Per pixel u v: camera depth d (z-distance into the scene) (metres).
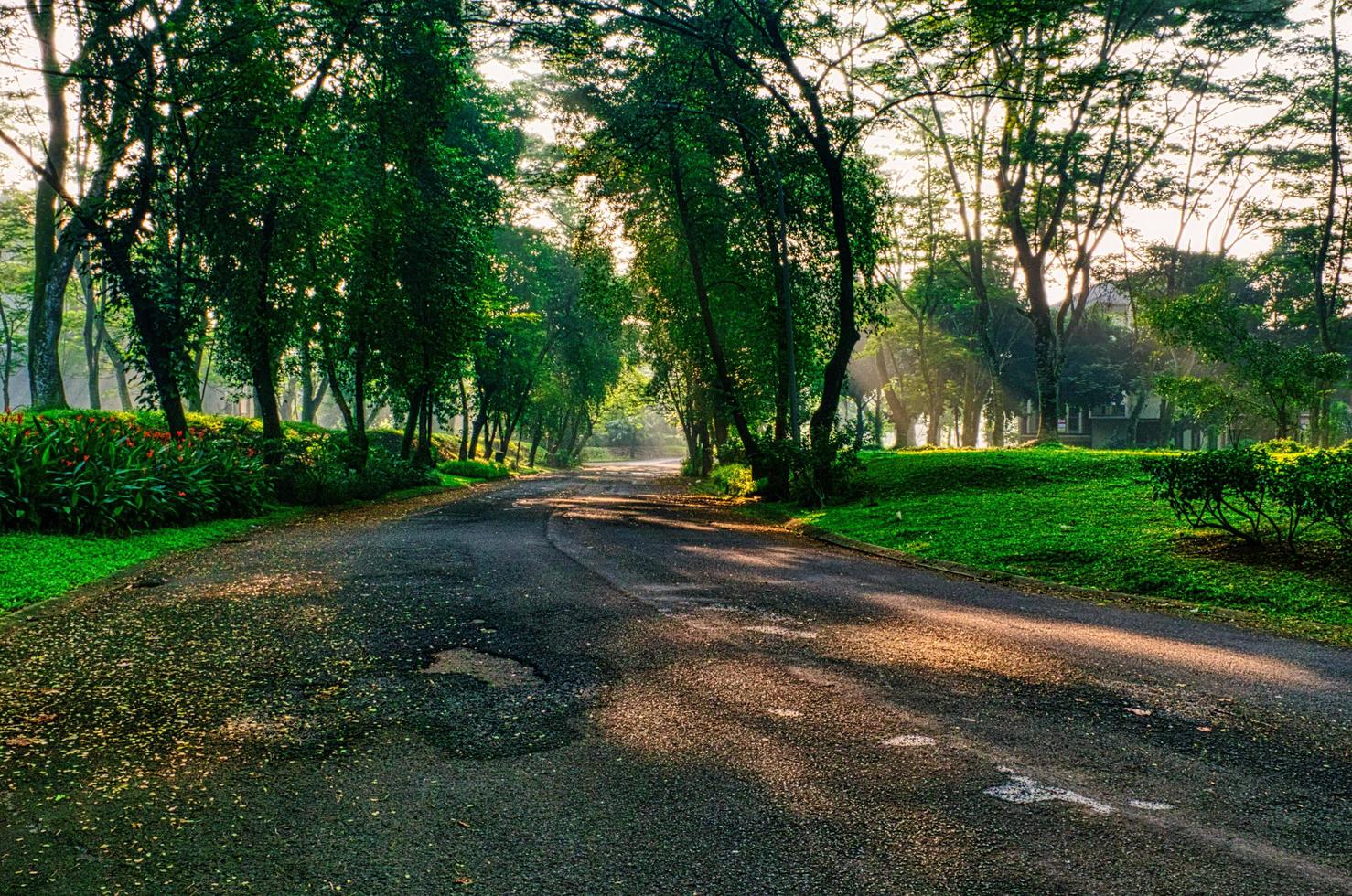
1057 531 10.63
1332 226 29.25
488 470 35.78
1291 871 2.55
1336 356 22.64
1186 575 7.91
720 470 29.19
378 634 5.66
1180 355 42.09
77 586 7.41
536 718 3.98
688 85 18.92
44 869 2.58
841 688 4.44
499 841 2.75
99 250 15.57
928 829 2.82
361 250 20.47
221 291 16.66
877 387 55.00
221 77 14.94
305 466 17.77
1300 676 4.82
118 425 15.07
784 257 18.73
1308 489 7.95
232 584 7.51
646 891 2.44
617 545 10.62
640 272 23.83
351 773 3.33
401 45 18.31
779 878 2.50
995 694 4.36
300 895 2.42
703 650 5.24
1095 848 2.69
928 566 9.82
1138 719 3.98
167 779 3.28
